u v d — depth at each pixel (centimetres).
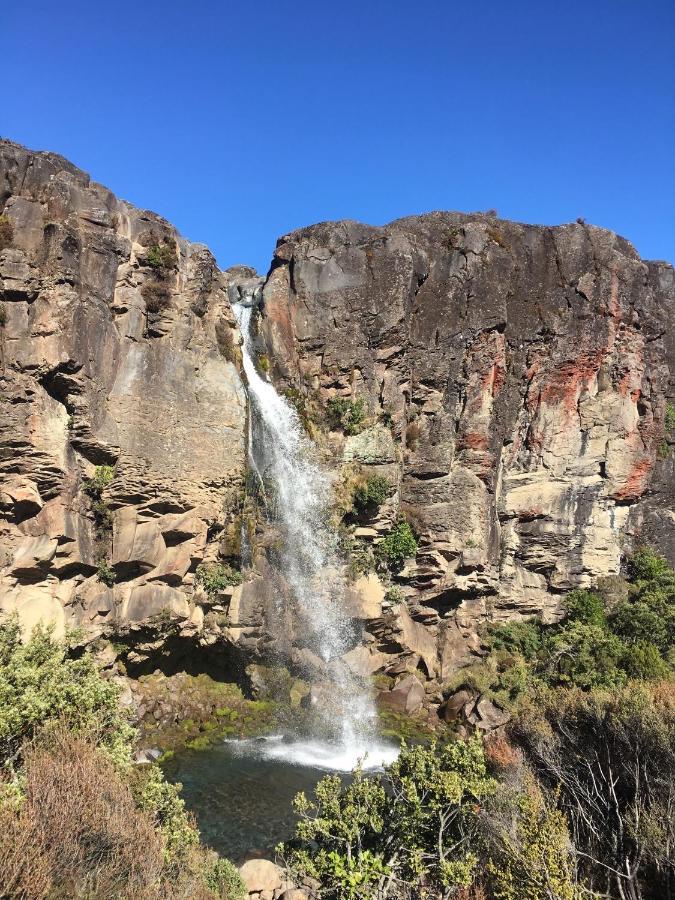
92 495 2300
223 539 2672
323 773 2188
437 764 1383
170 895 1059
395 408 3139
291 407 3153
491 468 3172
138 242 2486
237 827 1772
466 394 3153
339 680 2833
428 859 1317
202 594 2603
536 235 3353
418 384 3186
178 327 2562
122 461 2319
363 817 1308
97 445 2247
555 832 1252
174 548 2514
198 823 1780
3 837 929
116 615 2353
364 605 2936
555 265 3309
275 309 3284
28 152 2273
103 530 2333
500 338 3197
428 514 3089
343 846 1316
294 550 2948
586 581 3219
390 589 3042
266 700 2702
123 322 2381
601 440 3269
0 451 2073
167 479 2442
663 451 3500
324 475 3027
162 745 2314
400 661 3028
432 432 3141
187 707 2553
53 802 1040
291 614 2834
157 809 1316
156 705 2473
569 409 3278
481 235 3234
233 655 2716
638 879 1374
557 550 3225
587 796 1573
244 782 2073
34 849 940
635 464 3309
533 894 1144
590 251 3294
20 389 2106
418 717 2792
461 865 1201
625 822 1503
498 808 1385
